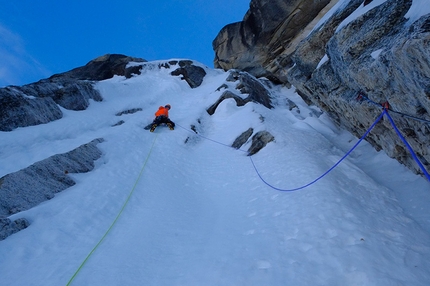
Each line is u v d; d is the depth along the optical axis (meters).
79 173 8.17
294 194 6.25
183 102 17.83
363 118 7.10
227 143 11.34
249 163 9.22
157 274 4.23
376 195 6.44
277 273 3.76
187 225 5.88
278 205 5.96
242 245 4.68
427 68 3.68
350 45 5.91
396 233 4.60
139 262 4.58
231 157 10.10
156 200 7.17
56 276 4.31
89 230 5.70
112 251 4.93
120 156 9.53
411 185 6.63
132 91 18.98
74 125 11.88
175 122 13.54
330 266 3.74
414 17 4.42
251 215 5.89
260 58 22.58
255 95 17.14
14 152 9.09
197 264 4.32
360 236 4.33
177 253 4.80
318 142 10.89
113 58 25.92
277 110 17.20
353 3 7.18
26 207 6.34
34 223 5.82
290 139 10.30
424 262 3.79
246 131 11.33
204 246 4.90
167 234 5.47
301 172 7.33
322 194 5.84
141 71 24.08
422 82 3.94
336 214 5.02
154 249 4.95
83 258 4.77
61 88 14.40
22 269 4.56
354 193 6.28
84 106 14.77
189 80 22.48
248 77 19.31
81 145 9.20
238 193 7.38
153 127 12.35
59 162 8.00
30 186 6.86
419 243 4.32
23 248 5.04
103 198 6.85
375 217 5.16
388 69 4.64
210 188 8.20
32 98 11.99
